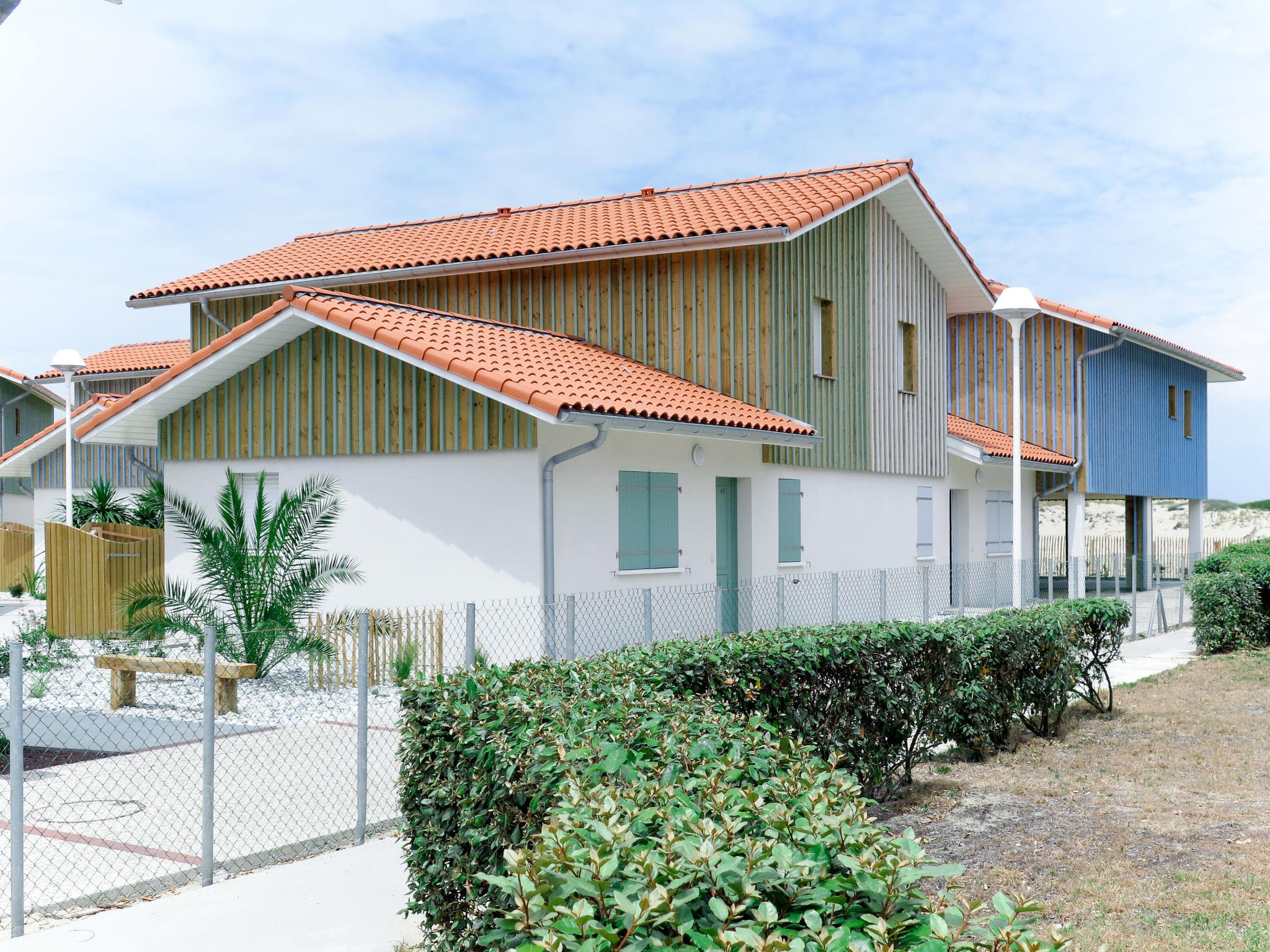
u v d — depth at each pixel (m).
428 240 19.75
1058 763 9.50
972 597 24.19
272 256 20.81
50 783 8.58
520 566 12.91
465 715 4.95
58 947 5.35
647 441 14.44
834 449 18.25
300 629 12.59
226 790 8.30
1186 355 29.59
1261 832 7.37
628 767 4.06
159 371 29.95
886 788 8.45
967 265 21.64
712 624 15.48
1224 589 16.69
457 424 13.40
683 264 16.59
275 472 14.84
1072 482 26.34
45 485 28.94
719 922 2.71
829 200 16.58
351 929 5.57
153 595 13.67
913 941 2.67
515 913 2.87
